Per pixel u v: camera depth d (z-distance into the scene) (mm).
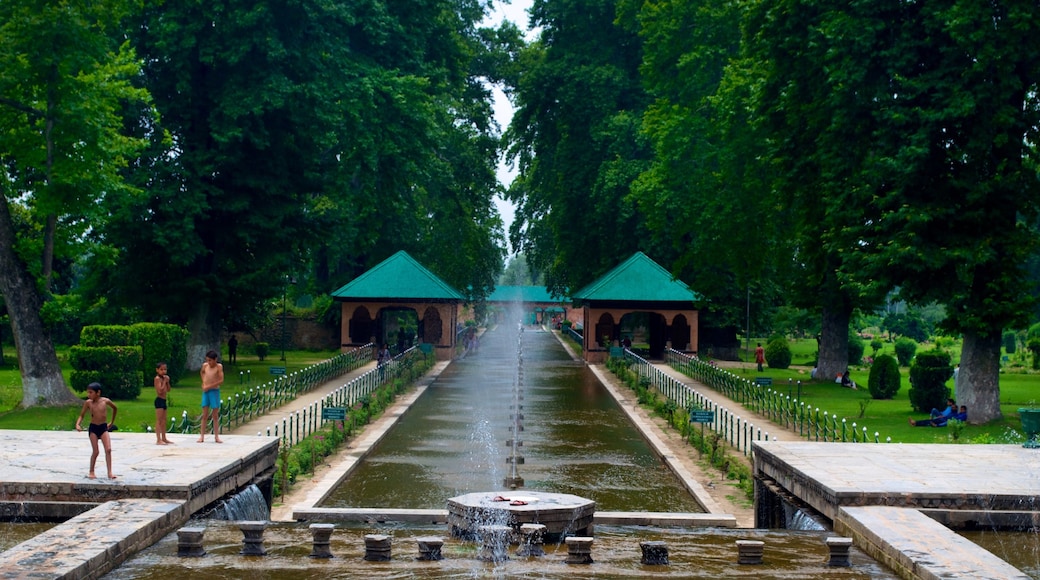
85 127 31109
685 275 64625
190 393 37562
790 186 35188
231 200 45594
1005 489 16297
